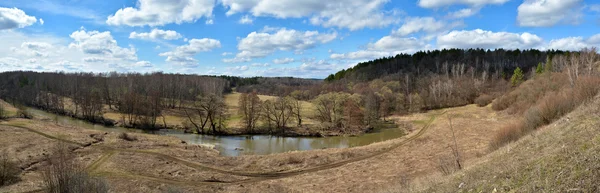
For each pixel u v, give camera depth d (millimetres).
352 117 76312
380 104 94750
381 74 156875
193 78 140875
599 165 10438
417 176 30625
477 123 67500
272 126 77000
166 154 43719
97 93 92188
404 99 106312
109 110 97000
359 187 30453
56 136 49688
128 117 83812
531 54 157750
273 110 79562
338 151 46406
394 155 43875
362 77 156000
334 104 80312
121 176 33344
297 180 34531
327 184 32625
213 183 33312
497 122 66312
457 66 137250
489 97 98062
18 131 51594
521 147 19016
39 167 34812
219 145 58969
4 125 56000
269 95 148500
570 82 57375
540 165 13070
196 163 40438
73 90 111938
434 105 104375
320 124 78500
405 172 34312
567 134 16062
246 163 41344
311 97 125375
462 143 47344
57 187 18016
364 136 69188
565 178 10945
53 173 18906
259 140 65500
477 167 18172
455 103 105625
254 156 45031
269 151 54156
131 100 81375
